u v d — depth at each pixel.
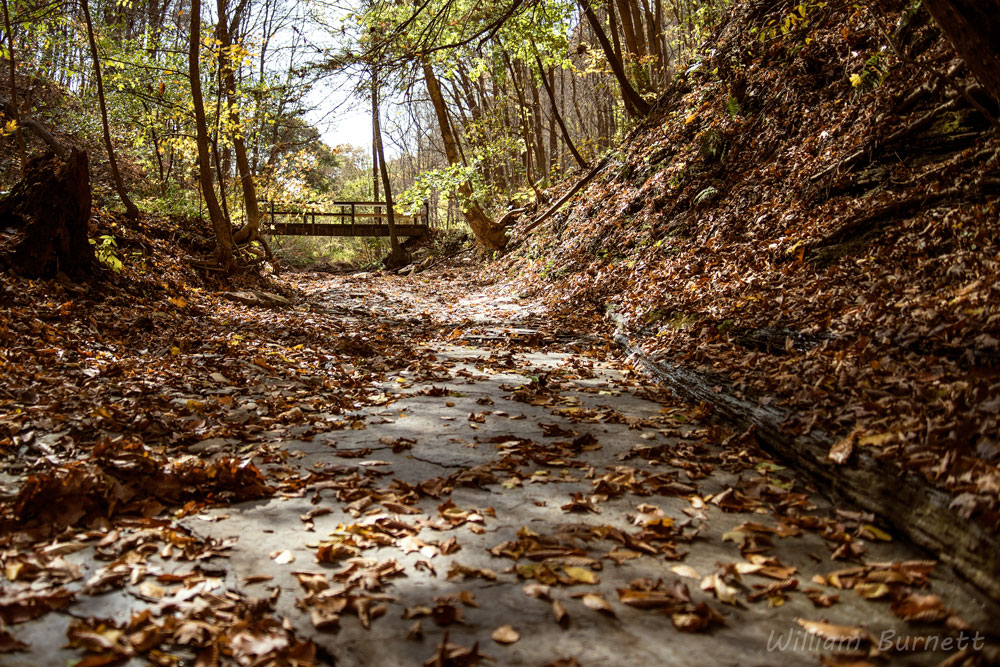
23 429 3.99
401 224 27.25
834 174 7.54
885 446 3.13
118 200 13.72
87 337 6.59
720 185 10.25
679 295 7.89
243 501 3.29
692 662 2.02
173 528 2.86
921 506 2.72
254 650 1.99
